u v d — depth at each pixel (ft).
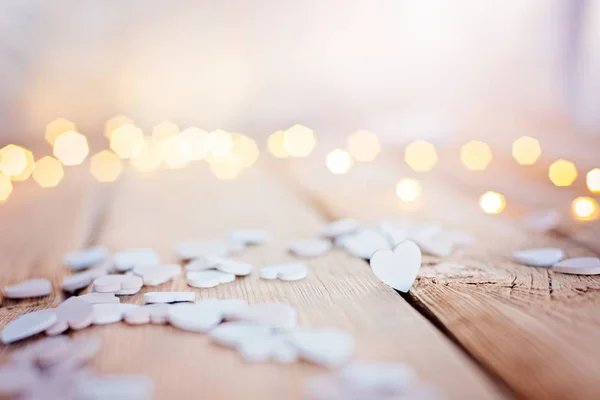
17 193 1.91
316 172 2.32
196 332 0.92
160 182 2.16
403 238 1.23
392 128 3.21
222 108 3.51
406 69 3.46
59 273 1.18
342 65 3.53
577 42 2.54
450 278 1.07
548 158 2.10
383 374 0.80
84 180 2.19
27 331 0.90
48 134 3.09
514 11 2.94
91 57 3.24
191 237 1.39
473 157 2.22
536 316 0.93
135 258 1.18
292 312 0.93
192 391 0.80
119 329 0.93
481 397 0.78
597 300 0.97
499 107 3.03
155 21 3.29
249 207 1.67
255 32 3.44
